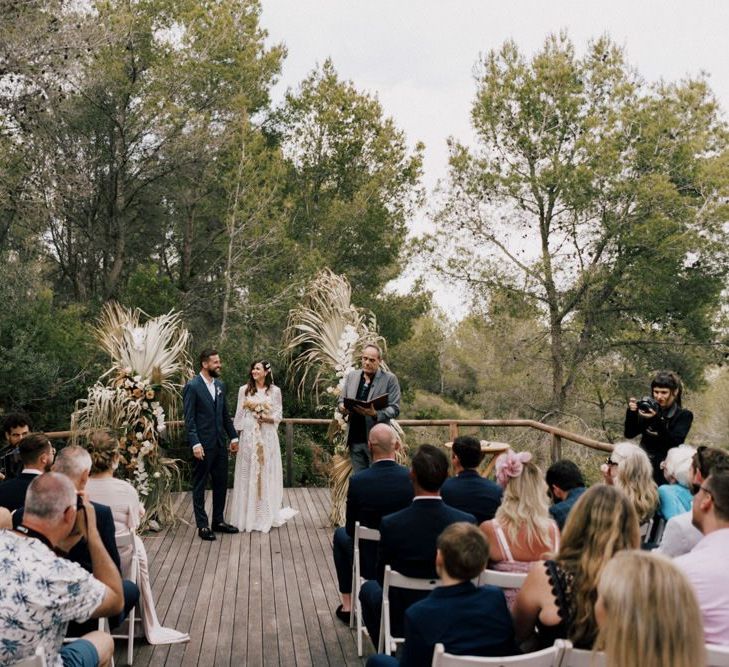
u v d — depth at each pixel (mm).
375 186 18000
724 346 15742
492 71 16656
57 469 3500
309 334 7871
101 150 16109
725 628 2441
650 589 1713
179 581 5500
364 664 4113
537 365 17312
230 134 16531
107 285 16953
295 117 19609
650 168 15117
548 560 2637
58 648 2770
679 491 4156
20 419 5141
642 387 16312
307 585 5434
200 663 4113
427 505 3416
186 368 7574
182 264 18734
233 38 17500
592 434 16500
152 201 17828
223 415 6852
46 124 12766
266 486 6945
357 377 6883
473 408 24281
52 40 10672
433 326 22469
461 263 16578
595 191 14875
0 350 10906
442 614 2553
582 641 2486
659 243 14523
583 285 15547
